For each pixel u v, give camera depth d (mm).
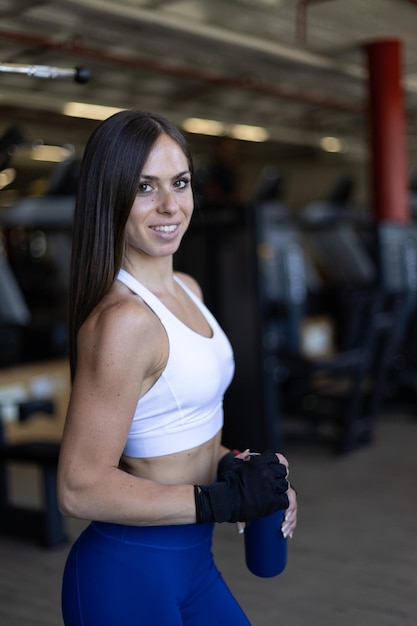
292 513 1544
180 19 5191
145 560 1344
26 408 3969
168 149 1363
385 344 5309
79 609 1364
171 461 1378
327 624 2727
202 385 1366
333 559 3340
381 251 6055
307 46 6203
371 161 6535
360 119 10227
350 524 3770
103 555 1350
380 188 6508
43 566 3393
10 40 5391
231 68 6777
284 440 5402
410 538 3545
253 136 11031
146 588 1344
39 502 4344
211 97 8492
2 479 3777
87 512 1270
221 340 1475
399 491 4254
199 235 4652
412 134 11789
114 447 1274
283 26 5652
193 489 1294
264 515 1334
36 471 5031
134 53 6148
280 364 5043
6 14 5078
